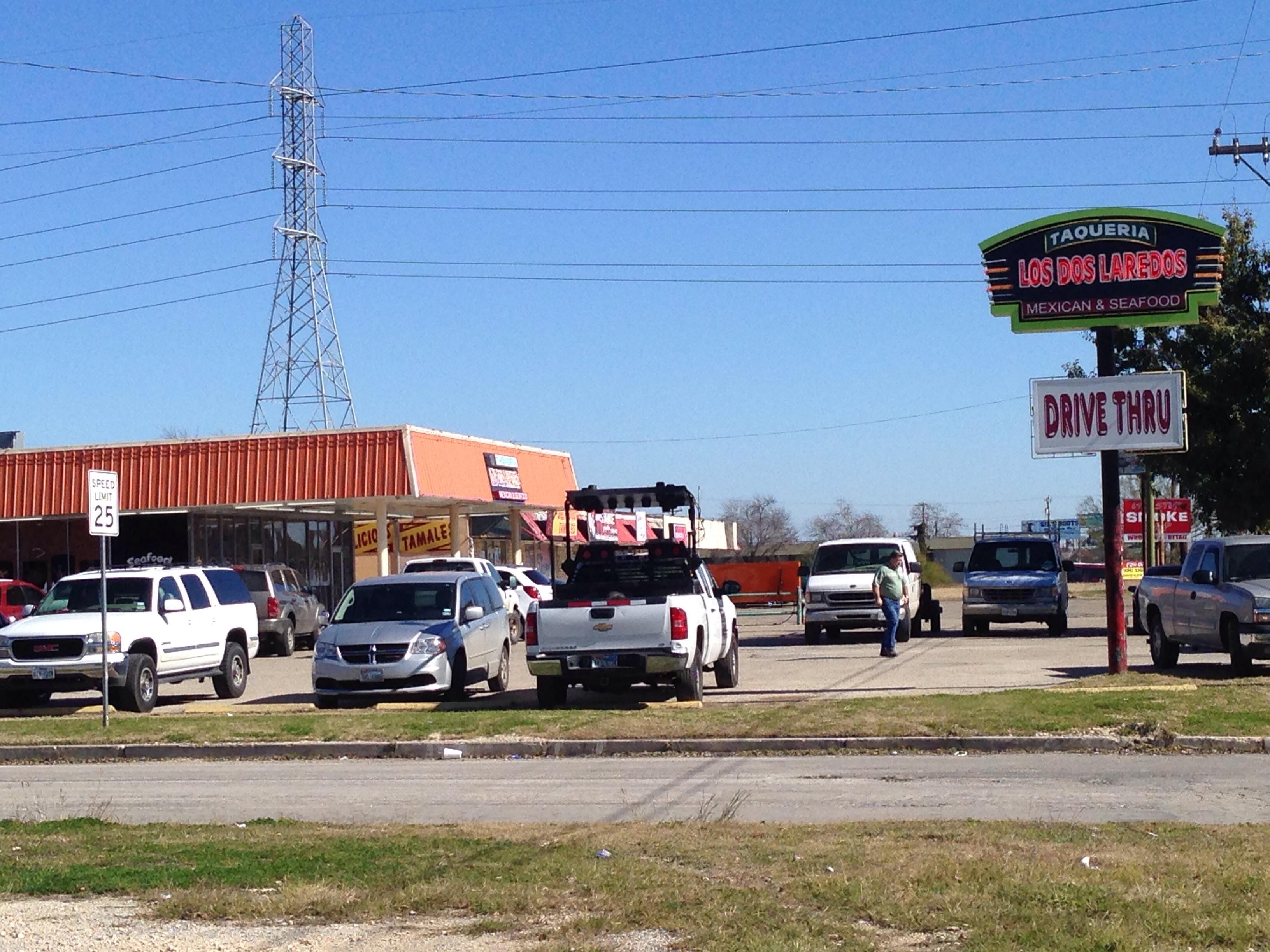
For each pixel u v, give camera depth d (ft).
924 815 36.17
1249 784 40.63
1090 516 245.86
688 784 42.91
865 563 103.76
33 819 36.83
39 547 134.62
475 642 68.59
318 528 152.76
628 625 60.90
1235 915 22.93
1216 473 98.63
